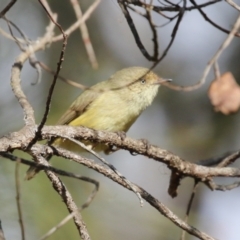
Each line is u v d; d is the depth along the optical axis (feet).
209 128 44.52
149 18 24.57
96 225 32.60
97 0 22.56
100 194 33.99
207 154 44.24
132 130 46.85
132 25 25.39
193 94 45.52
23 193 28.78
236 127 43.68
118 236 34.63
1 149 22.58
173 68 46.68
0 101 30.96
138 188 23.45
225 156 30.96
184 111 45.73
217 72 23.35
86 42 22.31
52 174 23.41
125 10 25.38
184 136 45.24
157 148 27.45
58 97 39.14
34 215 28.68
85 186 32.45
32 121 23.97
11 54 35.12
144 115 46.80
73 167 32.04
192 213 46.70
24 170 29.22
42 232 28.53
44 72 39.86
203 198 47.60
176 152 45.14
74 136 25.88
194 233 23.43
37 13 41.70
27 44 30.04
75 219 22.81
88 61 42.75
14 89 27.02
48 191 29.35
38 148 23.43
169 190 28.94
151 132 46.50
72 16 42.32
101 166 23.49
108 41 46.06
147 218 38.19
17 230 28.32
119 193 36.27
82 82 42.34
